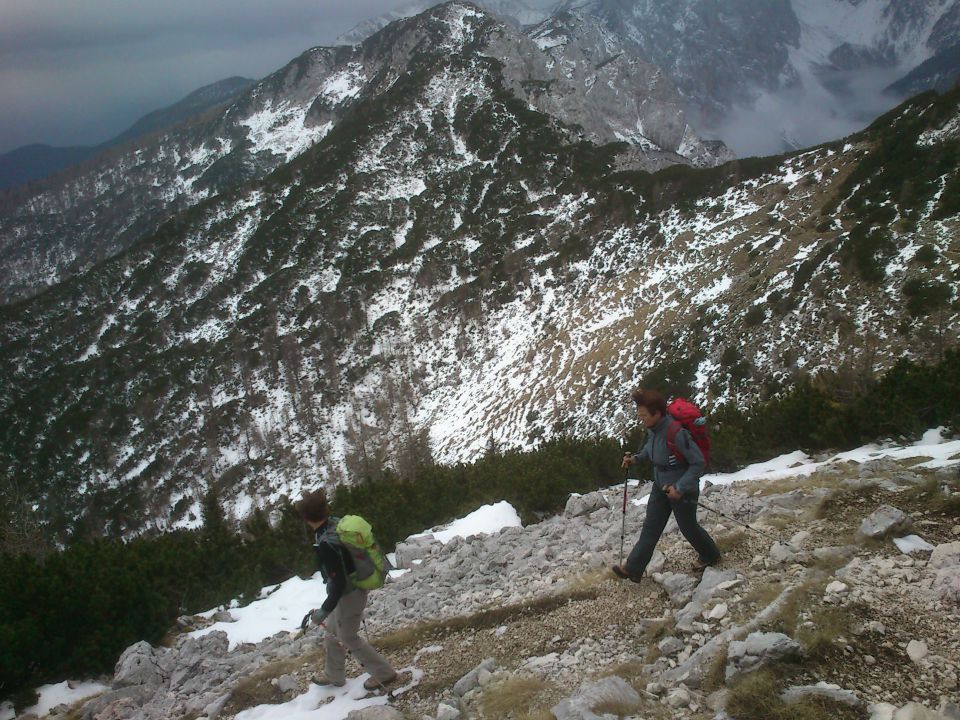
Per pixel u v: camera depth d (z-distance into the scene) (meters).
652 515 6.23
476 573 8.66
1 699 7.11
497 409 63.47
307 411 83.25
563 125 128.38
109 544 10.57
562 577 7.38
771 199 65.50
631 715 4.28
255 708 6.05
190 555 10.76
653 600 6.07
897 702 3.84
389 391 80.44
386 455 71.12
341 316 92.69
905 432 10.93
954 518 6.03
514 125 128.38
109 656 7.79
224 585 10.24
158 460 82.31
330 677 5.96
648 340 54.28
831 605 4.86
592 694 4.41
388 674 5.79
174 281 117.94
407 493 14.12
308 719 5.54
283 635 8.13
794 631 4.59
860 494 7.12
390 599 8.39
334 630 5.77
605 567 7.14
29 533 15.04
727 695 4.19
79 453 86.81
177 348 100.62
